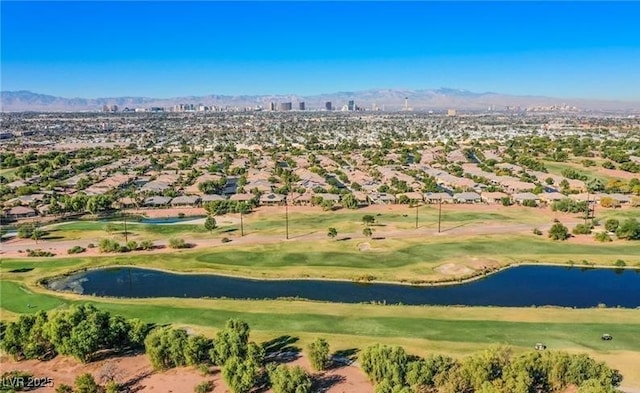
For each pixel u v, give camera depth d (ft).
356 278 398.21
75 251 469.57
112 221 595.47
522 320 310.24
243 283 396.57
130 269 432.25
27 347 264.93
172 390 237.04
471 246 469.16
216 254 457.27
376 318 315.78
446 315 319.47
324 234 517.55
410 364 229.86
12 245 497.87
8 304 348.59
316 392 232.53
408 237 500.74
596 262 428.56
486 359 225.76
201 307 337.52
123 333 273.13
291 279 402.31
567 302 357.82
